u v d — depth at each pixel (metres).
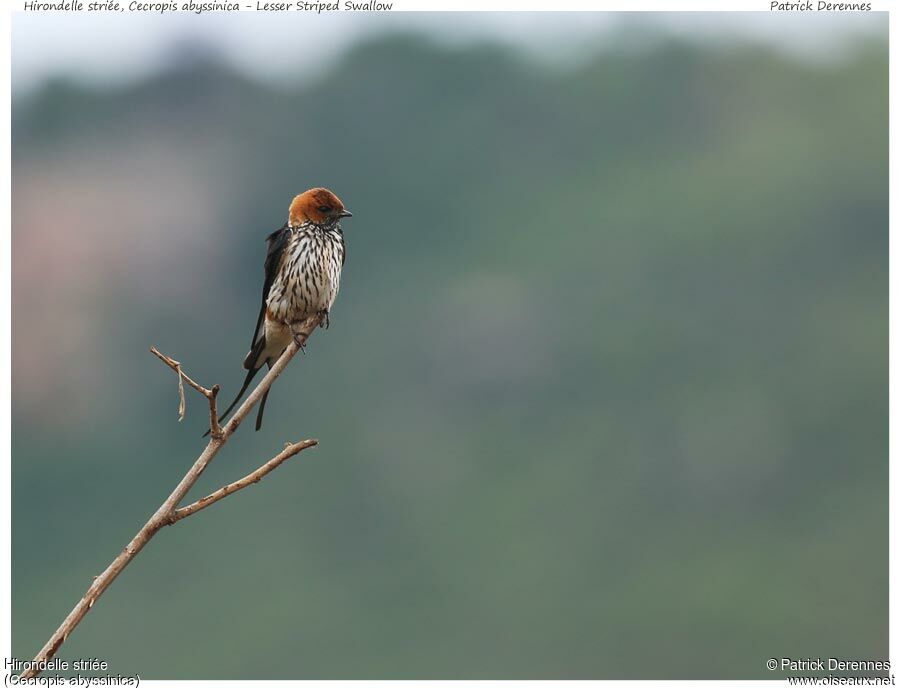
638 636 32.62
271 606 33.22
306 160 53.44
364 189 54.22
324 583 34.38
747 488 38.03
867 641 32.59
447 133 54.94
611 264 47.25
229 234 50.03
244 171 52.09
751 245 46.34
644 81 55.41
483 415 41.84
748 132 52.66
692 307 44.62
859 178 46.56
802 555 35.66
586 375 42.62
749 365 42.44
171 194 50.47
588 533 36.53
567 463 39.47
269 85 54.47
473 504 37.97
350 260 48.16
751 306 44.44
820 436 39.34
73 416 42.56
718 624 32.53
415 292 47.31
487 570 35.56
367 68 56.00
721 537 36.44
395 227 53.12
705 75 55.09
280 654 31.77
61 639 6.21
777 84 53.84
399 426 41.16
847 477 38.28
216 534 35.38
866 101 50.81
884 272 45.03
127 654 31.84
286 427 41.12
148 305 46.12
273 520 36.59
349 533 36.72
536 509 37.69
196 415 42.50
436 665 32.22
